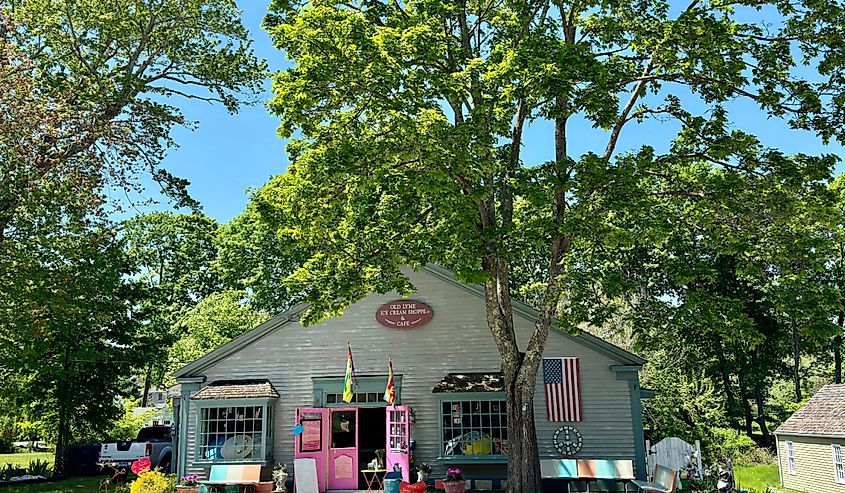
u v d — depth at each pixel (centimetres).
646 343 1708
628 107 1703
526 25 1667
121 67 2595
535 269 3008
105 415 2806
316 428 2047
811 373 4803
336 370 2095
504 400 1967
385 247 1655
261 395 2012
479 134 1430
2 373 2162
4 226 1795
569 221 1481
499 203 1944
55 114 1772
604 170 1499
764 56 1539
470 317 2094
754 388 3972
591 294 1683
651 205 1569
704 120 1590
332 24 1448
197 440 2025
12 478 2378
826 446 2723
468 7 1842
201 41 2739
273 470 2023
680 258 1741
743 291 3459
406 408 1991
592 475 1827
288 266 4147
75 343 2561
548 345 2033
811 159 1525
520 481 1598
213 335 3972
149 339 2977
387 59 1437
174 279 5197
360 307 2131
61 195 1791
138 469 1845
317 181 1484
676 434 2777
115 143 1950
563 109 1548
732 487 1923
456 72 1575
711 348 3719
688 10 1511
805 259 1556
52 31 2373
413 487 1733
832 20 1512
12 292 1681
